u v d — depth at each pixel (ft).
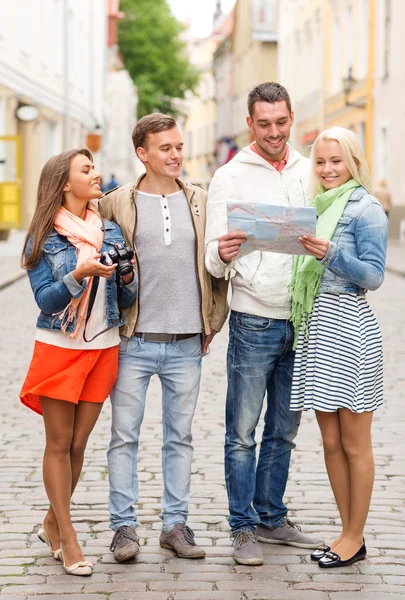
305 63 153.17
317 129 143.64
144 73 195.31
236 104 233.76
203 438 24.22
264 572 15.47
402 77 101.60
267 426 16.92
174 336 16.16
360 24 118.01
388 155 107.04
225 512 18.42
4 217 93.25
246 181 16.02
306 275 15.52
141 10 194.49
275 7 199.21
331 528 17.61
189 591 14.61
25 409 27.58
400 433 24.54
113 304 15.49
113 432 16.35
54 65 114.83
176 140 15.96
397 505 18.76
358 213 15.49
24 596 14.42
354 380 15.49
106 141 154.10
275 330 16.08
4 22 90.84
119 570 15.51
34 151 105.81
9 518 18.03
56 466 15.57
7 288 58.54
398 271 68.80
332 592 14.60
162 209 16.08
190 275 16.11
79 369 15.28
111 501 16.31
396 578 15.19
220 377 32.35
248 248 15.07
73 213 15.51
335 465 16.05
